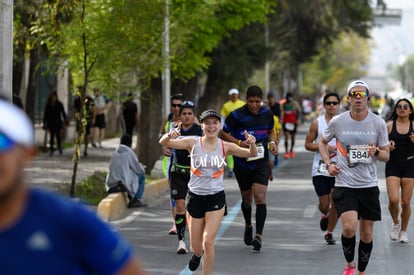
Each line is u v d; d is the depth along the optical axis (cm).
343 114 1778
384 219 2816
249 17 4781
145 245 2327
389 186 2311
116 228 2650
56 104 5347
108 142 7162
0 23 2606
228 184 4028
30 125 629
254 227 2661
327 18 8306
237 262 2062
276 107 5112
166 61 3744
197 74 5972
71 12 3316
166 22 3697
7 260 614
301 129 11238
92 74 3394
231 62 6100
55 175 4047
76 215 632
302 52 9231
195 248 1797
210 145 1780
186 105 2266
